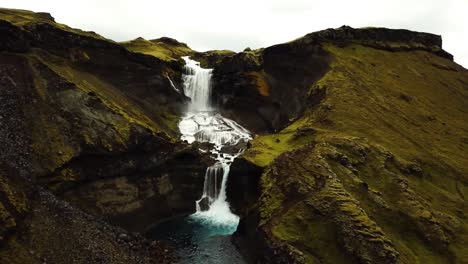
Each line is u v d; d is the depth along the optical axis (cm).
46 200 4522
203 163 6794
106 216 5319
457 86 9650
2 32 6231
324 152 5469
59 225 4200
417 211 4700
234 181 6300
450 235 4556
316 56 8994
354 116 6938
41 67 6225
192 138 8044
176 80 9412
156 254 4700
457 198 5391
